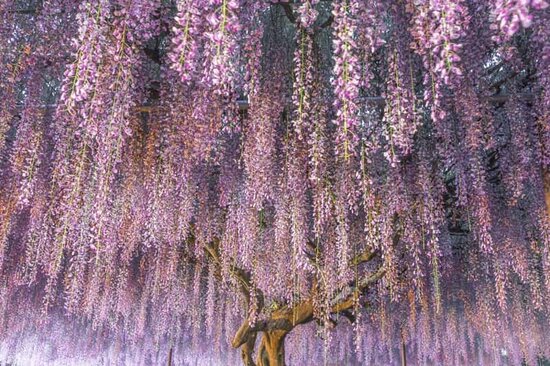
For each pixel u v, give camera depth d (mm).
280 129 2766
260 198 2639
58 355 7816
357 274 3941
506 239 3701
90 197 2566
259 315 4387
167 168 2779
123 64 2047
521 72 2662
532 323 6246
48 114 2791
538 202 3309
